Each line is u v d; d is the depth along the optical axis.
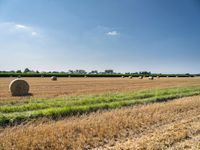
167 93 23.16
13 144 8.48
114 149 8.13
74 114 13.30
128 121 11.37
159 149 8.16
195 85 36.12
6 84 35.03
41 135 9.17
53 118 12.40
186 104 15.93
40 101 18.14
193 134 9.84
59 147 8.28
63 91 26.03
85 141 8.89
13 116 11.82
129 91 25.69
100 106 14.77
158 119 11.97
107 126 10.48
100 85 35.44
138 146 8.31
